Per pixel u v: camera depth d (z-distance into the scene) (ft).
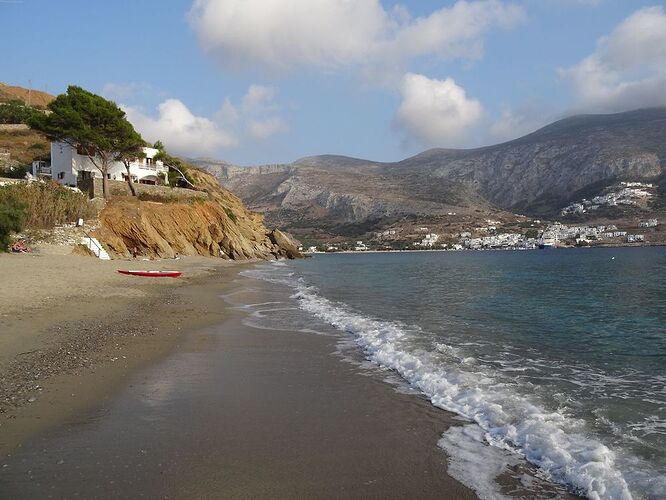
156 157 211.00
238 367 32.73
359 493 15.98
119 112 174.09
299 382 29.40
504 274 153.69
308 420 22.88
